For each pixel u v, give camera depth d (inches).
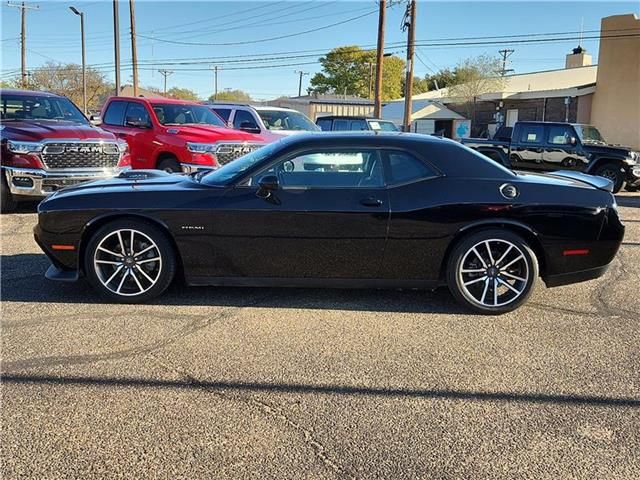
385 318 175.5
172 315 175.0
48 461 101.7
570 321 175.3
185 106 439.2
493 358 147.5
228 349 150.7
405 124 938.1
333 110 1772.9
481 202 174.4
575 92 1069.1
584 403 124.6
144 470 99.6
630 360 147.1
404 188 176.6
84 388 128.5
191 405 121.6
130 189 184.9
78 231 180.9
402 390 129.6
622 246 285.6
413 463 102.5
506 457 104.7
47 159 328.8
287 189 177.6
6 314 173.5
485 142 561.0
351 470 100.3
